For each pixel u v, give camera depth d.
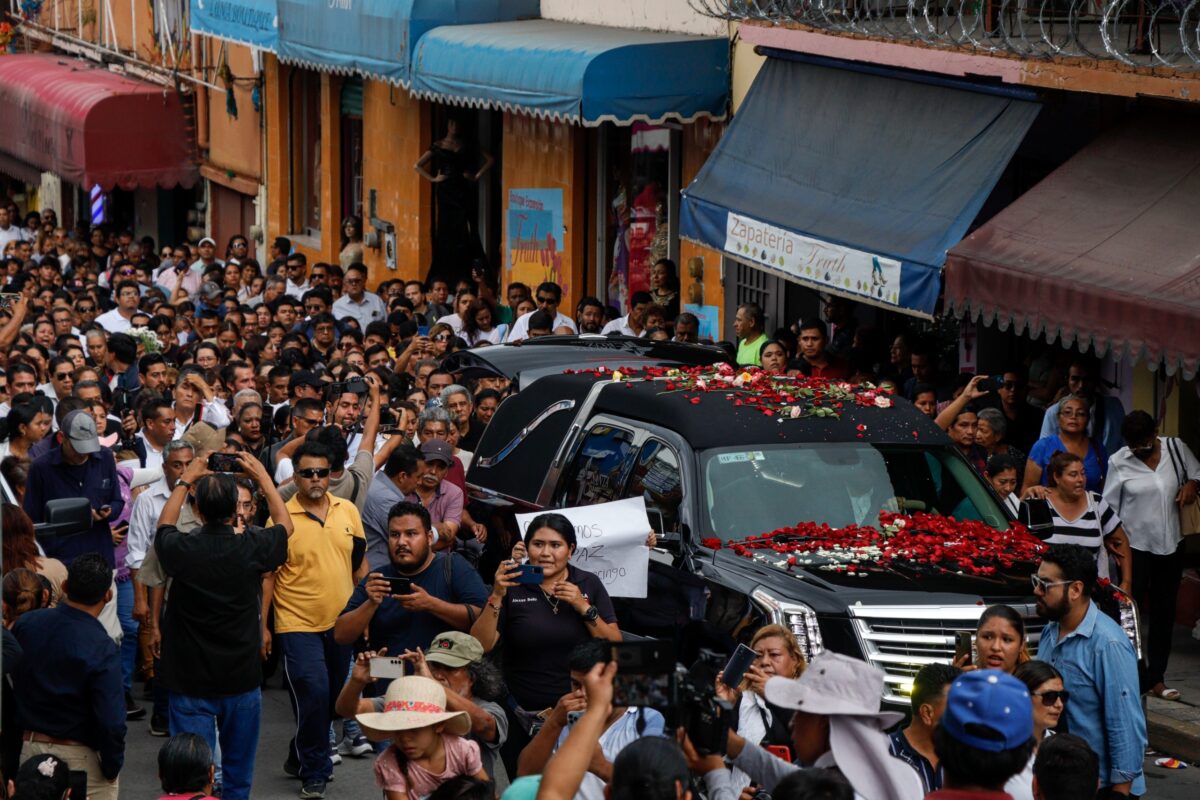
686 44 17.30
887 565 9.38
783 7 15.92
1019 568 9.44
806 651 8.73
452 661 7.61
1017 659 7.62
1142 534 11.20
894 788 5.59
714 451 10.13
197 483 9.19
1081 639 8.06
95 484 11.25
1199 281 10.70
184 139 30.33
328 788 10.05
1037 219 12.21
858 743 5.64
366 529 10.83
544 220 21.50
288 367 15.04
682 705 5.28
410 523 8.95
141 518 10.78
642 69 17.17
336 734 11.10
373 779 10.23
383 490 10.85
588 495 10.78
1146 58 12.05
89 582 8.16
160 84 30.53
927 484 10.33
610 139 20.47
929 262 12.62
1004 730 5.06
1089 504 10.54
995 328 14.52
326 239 27.31
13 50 38.53
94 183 29.50
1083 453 11.92
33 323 20.27
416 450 10.95
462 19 20.53
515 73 18.09
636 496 10.29
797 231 14.22
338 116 26.98
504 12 20.81
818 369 14.95
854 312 16.50
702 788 5.38
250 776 9.28
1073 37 13.12
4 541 9.20
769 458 10.16
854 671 5.71
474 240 23.66
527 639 8.47
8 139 33.03
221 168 30.11
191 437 12.04
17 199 39.12
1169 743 10.57
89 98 29.56
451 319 19.22
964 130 13.46
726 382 10.94
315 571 9.79
